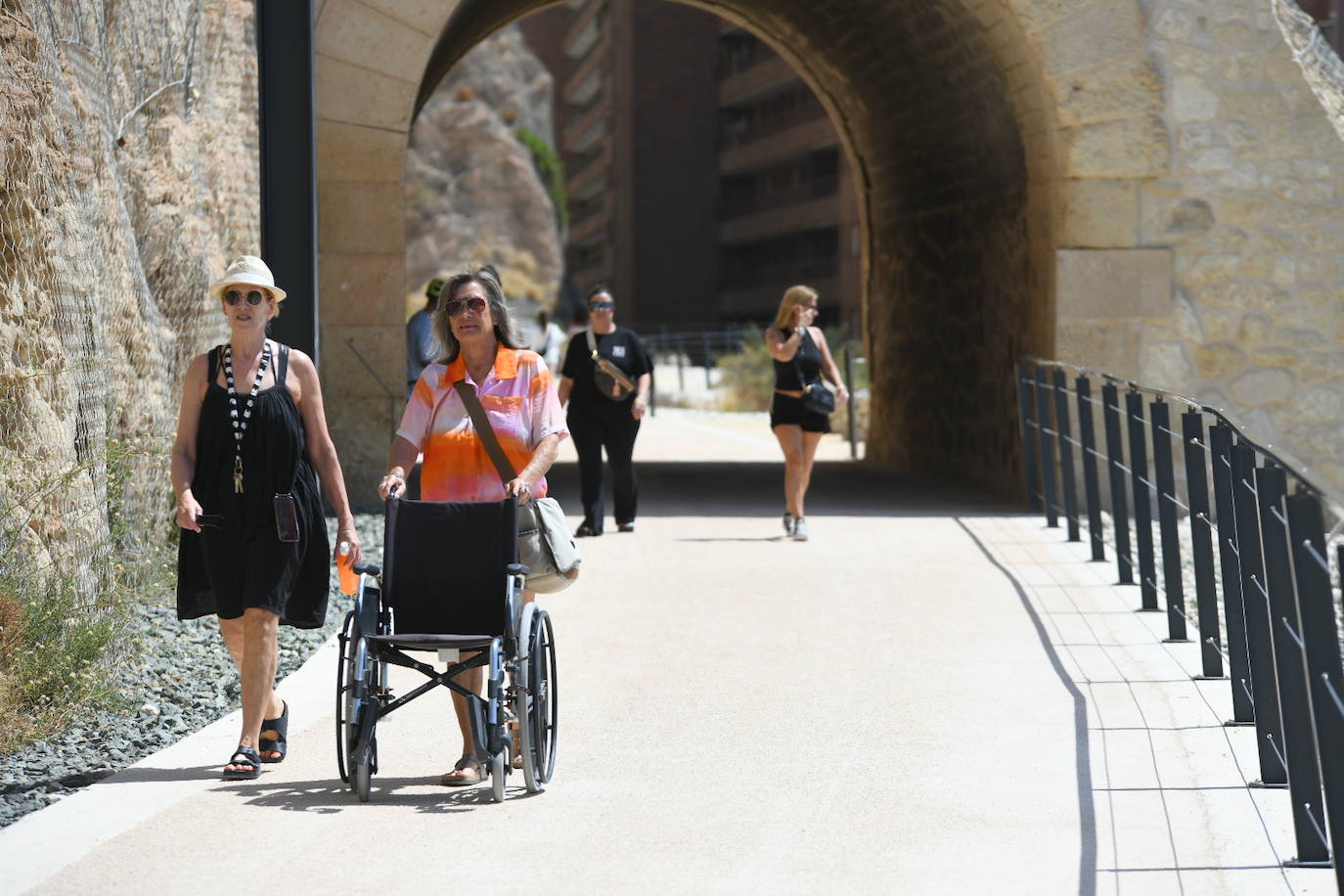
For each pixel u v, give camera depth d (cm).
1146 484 1808
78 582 1450
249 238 2494
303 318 2145
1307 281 2673
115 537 1667
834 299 13100
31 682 1279
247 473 1155
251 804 1073
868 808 1070
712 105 14938
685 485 3253
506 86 17938
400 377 2611
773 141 13812
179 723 1329
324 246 2581
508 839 998
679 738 1264
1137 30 2617
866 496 3016
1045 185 2692
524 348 1187
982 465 3155
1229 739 1242
